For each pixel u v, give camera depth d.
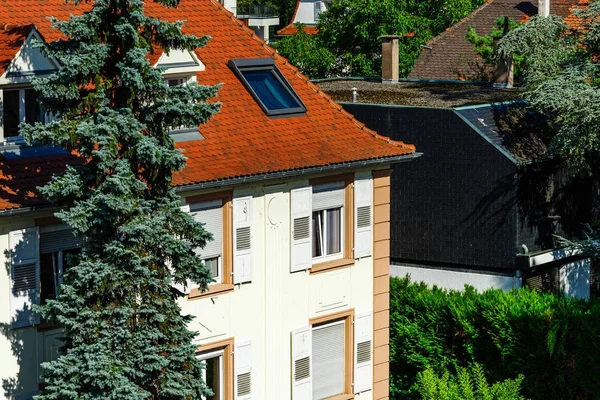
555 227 74.19
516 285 71.75
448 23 128.75
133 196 44.59
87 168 44.78
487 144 71.81
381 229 59.16
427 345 66.69
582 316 62.91
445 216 73.50
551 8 110.00
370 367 59.44
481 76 104.81
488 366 65.50
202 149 53.16
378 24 122.00
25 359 47.41
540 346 63.47
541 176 73.19
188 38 46.00
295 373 56.34
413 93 81.38
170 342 46.22
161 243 45.22
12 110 48.28
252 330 54.59
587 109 70.56
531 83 77.12
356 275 58.31
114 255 44.41
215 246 53.25
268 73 58.78
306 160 54.97
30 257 47.19
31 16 52.84
